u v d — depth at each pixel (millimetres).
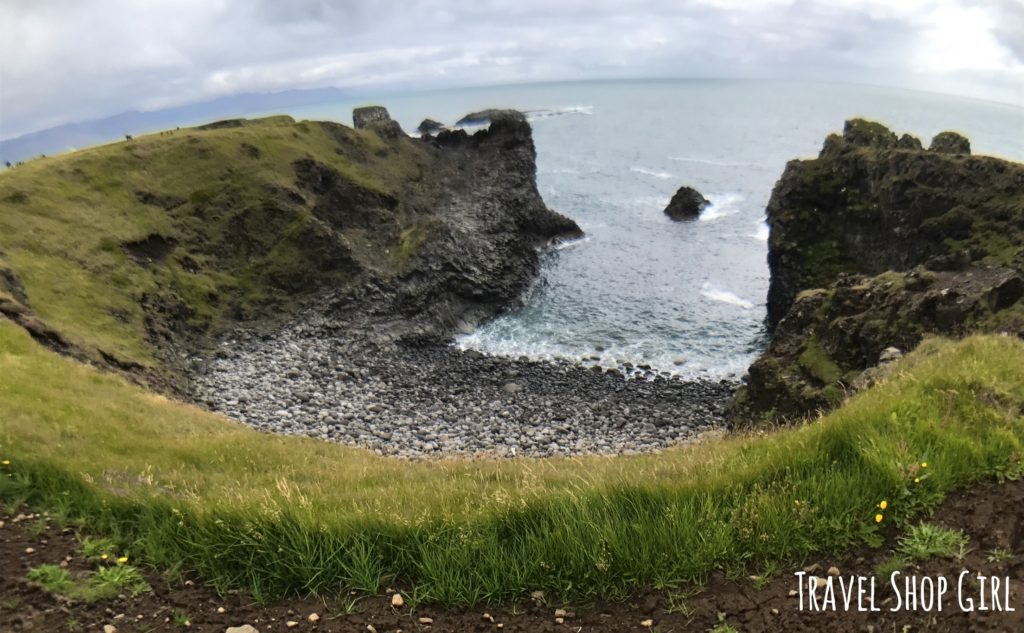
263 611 8641
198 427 25828
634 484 10227
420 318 62656
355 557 9102
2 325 30953
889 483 9133
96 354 40500
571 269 79625
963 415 10516
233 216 67875
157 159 69938
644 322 62812
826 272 61375
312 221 68188
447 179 94875
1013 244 45938
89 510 10867
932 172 53781
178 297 57500
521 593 8695
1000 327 30578
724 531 8828
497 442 39250
